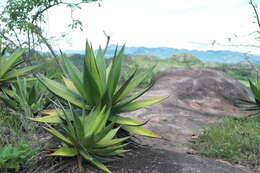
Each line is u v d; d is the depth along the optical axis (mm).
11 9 8180
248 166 4441
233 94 10625
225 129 6066
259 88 8273
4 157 3129
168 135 5754
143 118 6832
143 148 4188
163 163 3637
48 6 8297
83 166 3352
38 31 8320
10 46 8211
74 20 8391
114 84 4086
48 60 8586
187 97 10000
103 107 3742
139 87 11055
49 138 4207
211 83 10828
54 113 4121
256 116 7629
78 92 4344
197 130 6332
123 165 3496
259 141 5266
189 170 3531
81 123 3279
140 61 19000
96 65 3951
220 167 3848
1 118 4855
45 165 3379
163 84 10789
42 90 5844
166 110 7879
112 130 3680
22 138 3947
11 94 5625
